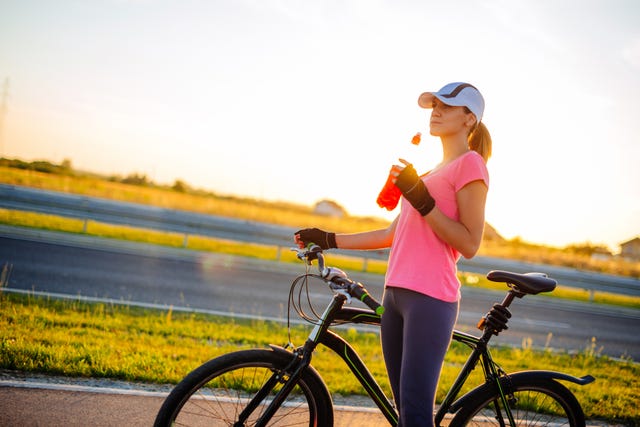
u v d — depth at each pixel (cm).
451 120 248
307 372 263
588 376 305
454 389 291
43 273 869
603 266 2395
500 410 295
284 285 1088
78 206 1334
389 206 260
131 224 1360
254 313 813
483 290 1449
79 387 372
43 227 1356
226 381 288
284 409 286
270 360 256
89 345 490
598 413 464
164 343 548
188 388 244
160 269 1064
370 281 1356
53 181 2375
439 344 239
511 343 855
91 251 1152
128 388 397
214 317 743
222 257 1331
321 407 268
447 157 254
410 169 224
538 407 303
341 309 266
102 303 722
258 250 1619
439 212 229
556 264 2356
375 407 427
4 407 328
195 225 1389
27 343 455
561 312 1302
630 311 1513
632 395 558
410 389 237
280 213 2517
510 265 1592
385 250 1479
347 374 504
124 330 588
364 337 721
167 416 242
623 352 906
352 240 281
